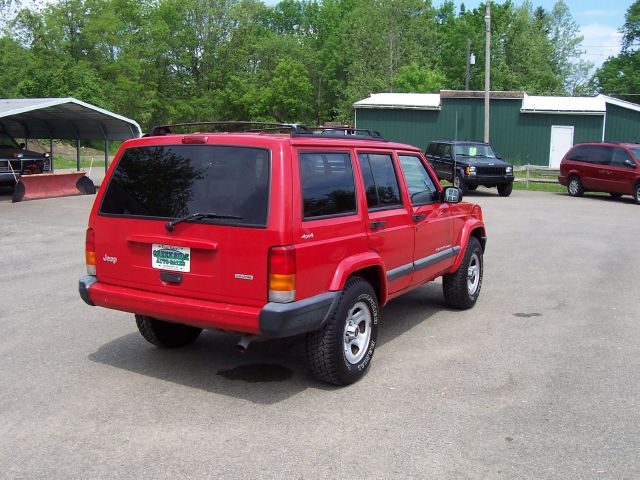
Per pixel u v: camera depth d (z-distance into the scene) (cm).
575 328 649
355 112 3456
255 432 406
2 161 2020
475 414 435
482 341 604
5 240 1176
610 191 2134
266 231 419
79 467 361
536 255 1077
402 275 568
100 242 494
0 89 4769
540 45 6888
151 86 6494
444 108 3362
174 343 576
